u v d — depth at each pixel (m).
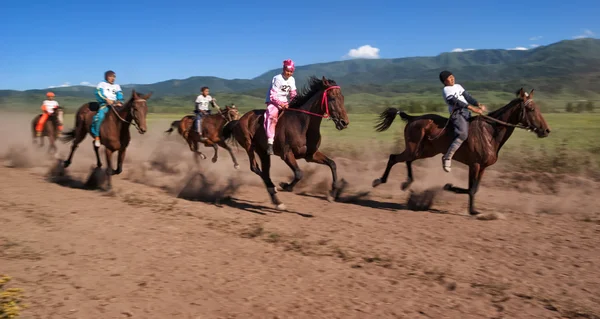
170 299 5.07
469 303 5.05
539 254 6.59
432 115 9.36
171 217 8.36
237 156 17.00
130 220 8.02
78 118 11.78
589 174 13.04
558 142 20.64
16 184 10.67
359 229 7.81
